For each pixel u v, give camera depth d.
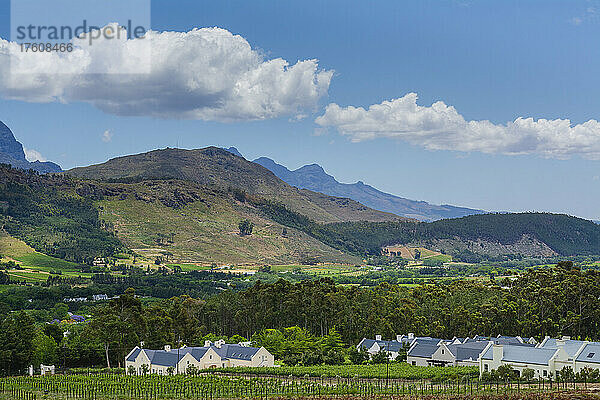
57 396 128.75
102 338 193.38
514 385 136.00
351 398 120.75
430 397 120.00
